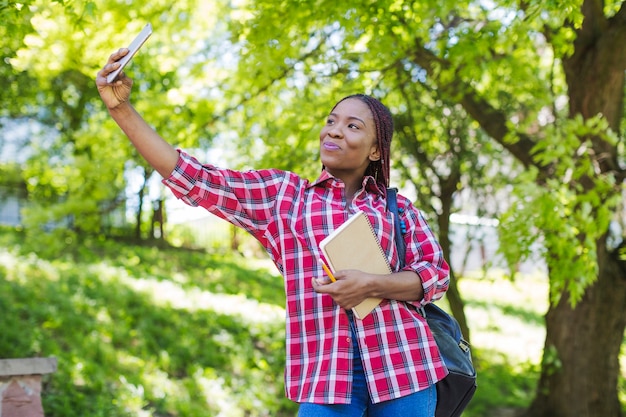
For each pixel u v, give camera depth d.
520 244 4.85
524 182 4.88
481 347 10.73
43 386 5.96
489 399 8.16
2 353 6.30
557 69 7.46
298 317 2.09
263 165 6.09
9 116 11.77
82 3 3.90
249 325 9.19
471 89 5.96
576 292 4.87
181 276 11.50
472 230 8.49
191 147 6.43
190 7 5.78
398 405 2.08
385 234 2.18
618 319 6.79
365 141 2.23
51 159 12.23
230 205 2.10
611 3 5.93
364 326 2.09
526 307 14.83
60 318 7.40
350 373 2.04
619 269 6.71
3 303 7.41
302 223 2.13
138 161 6.91
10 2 3.55
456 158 7.38
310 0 4.88
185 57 6.18
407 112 7.14
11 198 13.59
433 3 4.89
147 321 8.29
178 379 7.18
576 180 5.95
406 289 2.07
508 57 5.64
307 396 2.04
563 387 6.91
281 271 2.19
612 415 6.84
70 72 9.98
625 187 5.30
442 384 2.20
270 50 5.35
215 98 6.21
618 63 5.98
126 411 5.96
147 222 14.84
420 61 5.76
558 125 6.35
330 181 2.21
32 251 10.10
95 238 11.99
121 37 5.31
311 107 5.79
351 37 5.46
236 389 7.24
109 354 6.95
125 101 1.99
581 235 5.66
